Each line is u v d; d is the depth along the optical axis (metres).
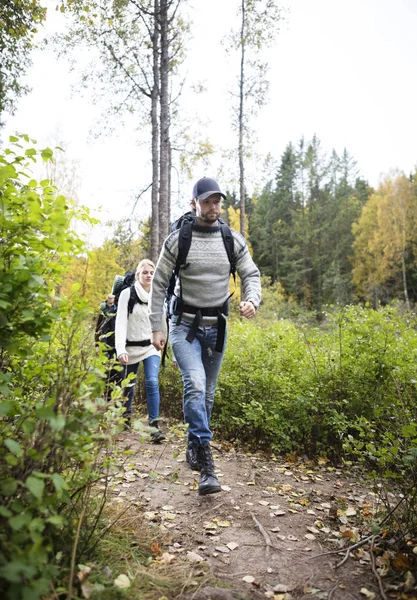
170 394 6.05
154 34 11.12
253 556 2.33
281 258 54.41
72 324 1.83
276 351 5.16
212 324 3.29
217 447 4.55
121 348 4.52
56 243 1.74
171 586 1.93
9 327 1.65
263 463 4.10
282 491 3.35
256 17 15.17
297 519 2.84
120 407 1.92
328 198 56.91
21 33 8.56
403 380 3.87
